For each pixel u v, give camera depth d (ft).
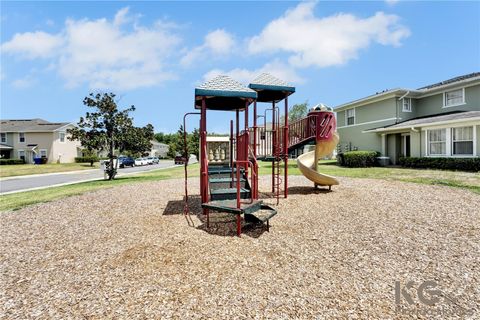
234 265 11.06
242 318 7.65
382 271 10.49
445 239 13.71
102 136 47.19
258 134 27.04
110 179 50.26
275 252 12.38
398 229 15.35
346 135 72.43
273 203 22.34
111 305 8.46
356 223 16.57
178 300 8.63
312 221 17.13
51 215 20.90
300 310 7.98
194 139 117.80
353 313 7.82
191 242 13.65
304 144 28.68
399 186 28.50
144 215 19.62
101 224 17.80
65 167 96.78
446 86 51.83
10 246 14.25
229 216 18.99
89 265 11.51
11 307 8.52
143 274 10.47
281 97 26.99
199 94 16.60
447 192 24.58
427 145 48.08
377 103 62.28
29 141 114.32
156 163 135.44
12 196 32.19
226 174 22.89
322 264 11.14
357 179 35.40
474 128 40.96
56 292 9.39
